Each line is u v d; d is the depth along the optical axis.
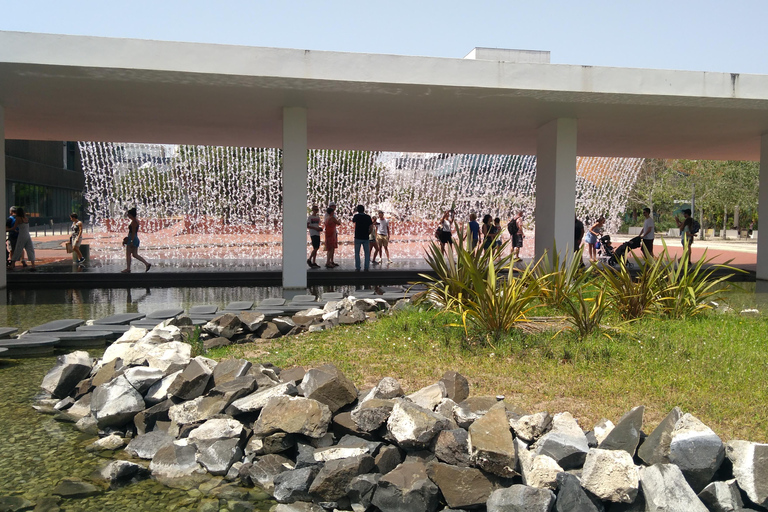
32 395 4.84
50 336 6.25
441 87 8.87
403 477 3.20
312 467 3.41
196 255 17.89
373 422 3.57
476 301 6.35
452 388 4.04
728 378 4.55
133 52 7.95
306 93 9.25
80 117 11.34
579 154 16.83
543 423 3.36
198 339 5.75
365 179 22.30
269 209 23.12
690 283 7.41
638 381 4.54
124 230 23.45
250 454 3.72
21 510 3.13
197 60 8.12
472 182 22.72
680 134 12.91
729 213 38.75
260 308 7.71
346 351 5.55
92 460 3.75
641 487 3.01
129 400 4.20
